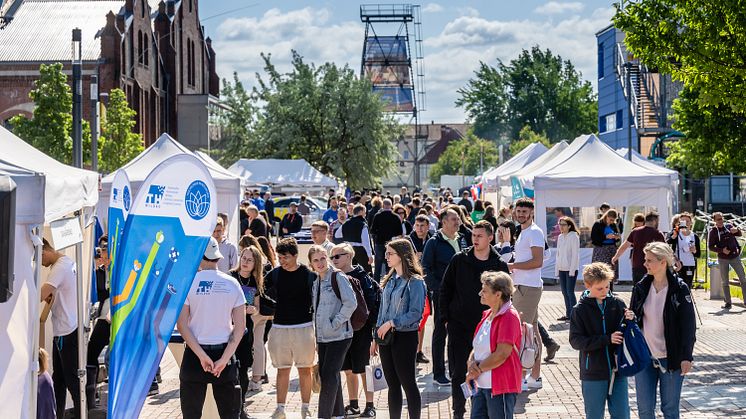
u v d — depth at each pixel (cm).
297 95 6362
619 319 780
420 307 918
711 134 3194
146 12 6350
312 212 4456
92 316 1187
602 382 781
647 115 5000
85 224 992
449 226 1170
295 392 1199
